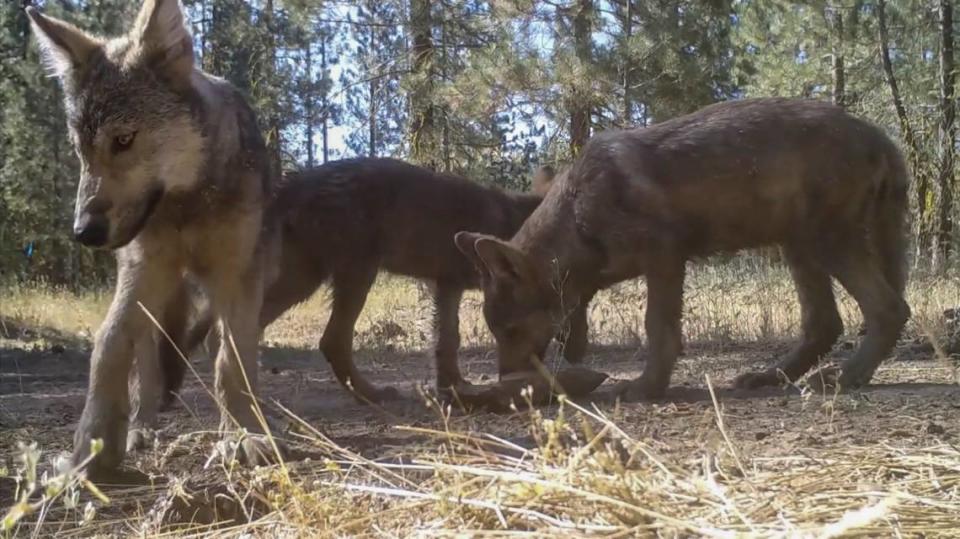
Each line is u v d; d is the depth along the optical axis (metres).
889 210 2.17
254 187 1.62
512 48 5.31
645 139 2.13
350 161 2.39
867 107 7.20
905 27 7.55
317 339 4.21
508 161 6.32
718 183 2.08
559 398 1.29
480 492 1.17
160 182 1.51
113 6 7.49
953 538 1.01
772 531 1.00
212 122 1.56
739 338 3.16
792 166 2.10
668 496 1.13
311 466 1.48
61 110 8.30
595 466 1.16
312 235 2.27
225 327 1.61
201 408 2.16
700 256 2.15
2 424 1.99
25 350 3.71
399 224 2.35
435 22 5.72
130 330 1.53
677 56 5.23
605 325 3.61
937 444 1.44
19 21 8.22
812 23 7.77
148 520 1.30
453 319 2.38
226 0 9.24
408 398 2.31
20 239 8.03
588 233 2.11
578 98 5.29
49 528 1.32
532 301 2.14
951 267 3.84
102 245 1.47
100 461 1.47
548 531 1.05
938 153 4.94
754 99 2.21
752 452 1.43
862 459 1.29
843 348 2.74
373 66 6.31
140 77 1.50
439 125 5.80
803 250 2.14
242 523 1.30
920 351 2.59
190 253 1.58
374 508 1.20
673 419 1.75
